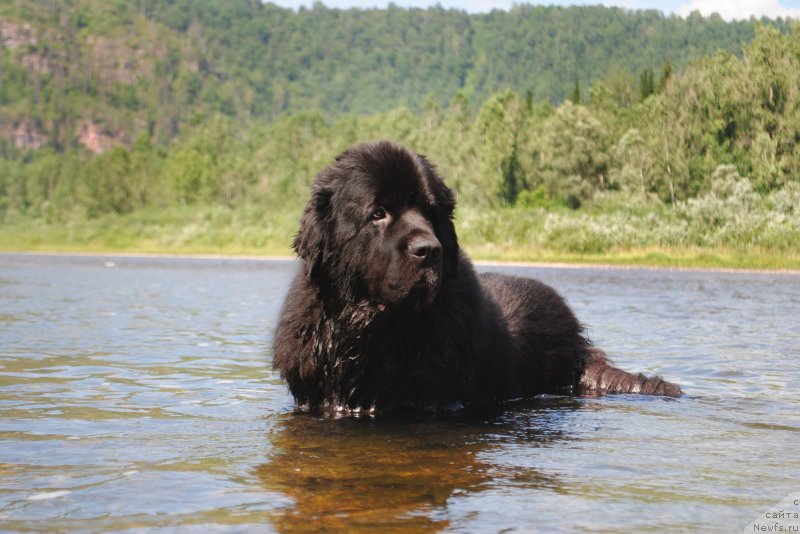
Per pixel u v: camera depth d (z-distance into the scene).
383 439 4.15
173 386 5.81
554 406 5.26
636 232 36.97
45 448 3.87
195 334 9.16
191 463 3.59
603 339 8.49
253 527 2.68
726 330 9.30
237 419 4.69
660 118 51.31
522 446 3.98
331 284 4.94
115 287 19.83
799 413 4.87
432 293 4.53
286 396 5.48
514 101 85.75
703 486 3.21
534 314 6.07
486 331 5.24
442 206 4.98
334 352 4.91
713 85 48.31
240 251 57.31
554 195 74.94
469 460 3.68
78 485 3.20
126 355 7.40
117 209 102.38
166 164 110.75
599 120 78.00
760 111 44.91
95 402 5.16
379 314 4.78
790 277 23.52
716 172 40.56
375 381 4.92
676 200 49.22
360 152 4.92
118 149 107.94
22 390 5.57
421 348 4.89
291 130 124.12
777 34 46.09
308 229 4.99
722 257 31.59
